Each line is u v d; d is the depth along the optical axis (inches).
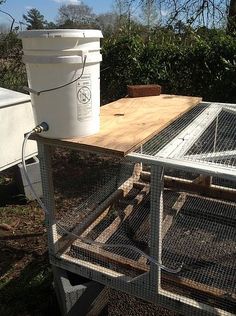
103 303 75.9
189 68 169.3
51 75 54.4
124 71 185.0
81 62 54.1
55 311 81.6
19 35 54.6
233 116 87.4
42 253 101.0
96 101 60.2
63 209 123.3
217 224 94.2
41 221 118.8
